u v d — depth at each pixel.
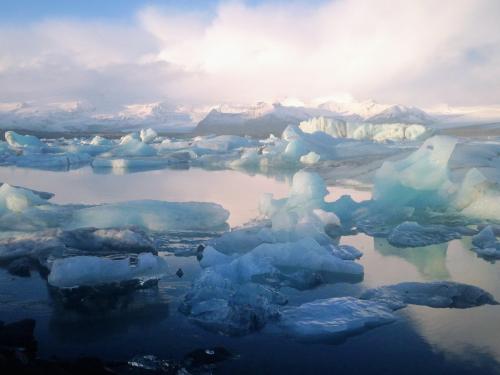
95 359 7.15
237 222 17.16
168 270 11.27
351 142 47.56
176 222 16.17
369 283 10.89
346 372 7.21
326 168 33.66
